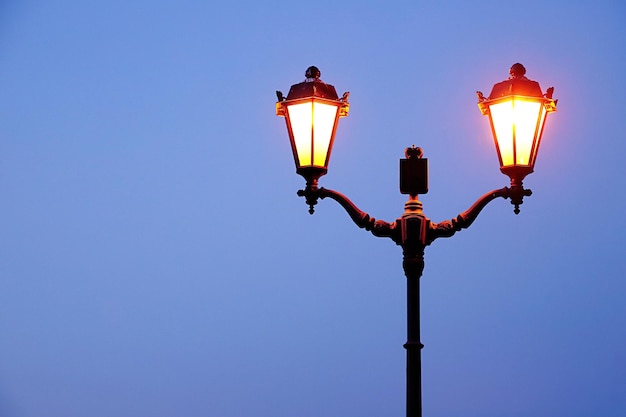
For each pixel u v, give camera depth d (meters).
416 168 11.63
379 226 11.46
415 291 11.34
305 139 11.52
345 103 11.66
